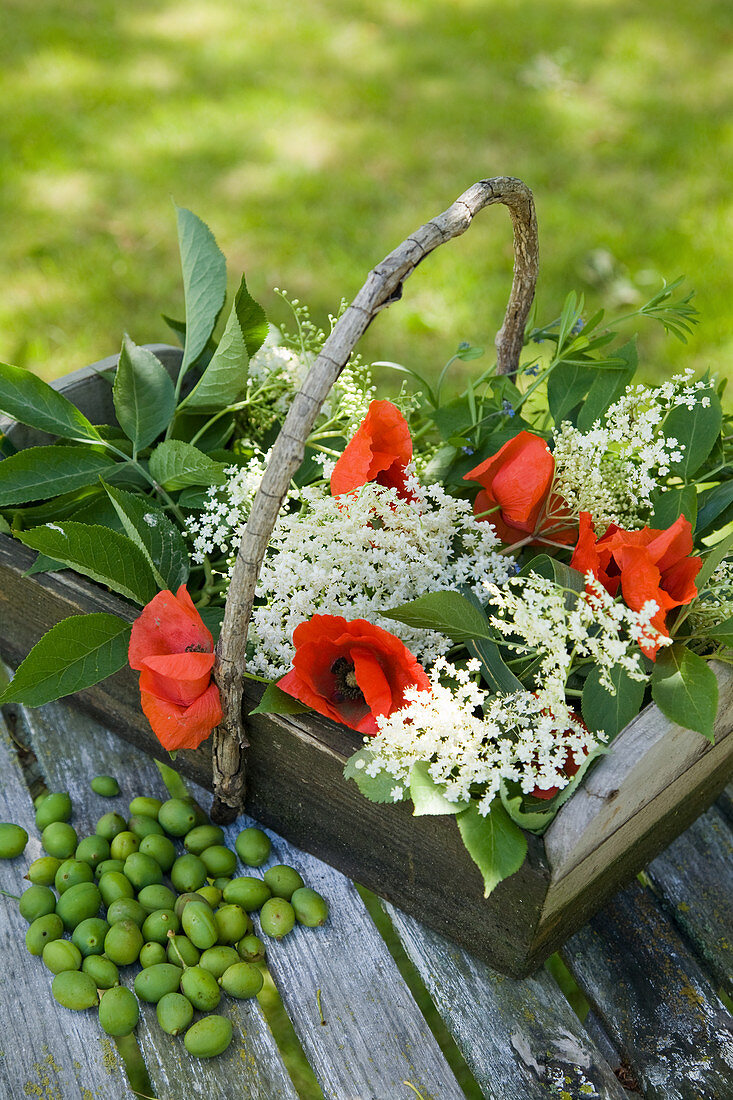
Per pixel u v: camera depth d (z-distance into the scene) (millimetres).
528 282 1225
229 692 1106
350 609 1141
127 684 1213
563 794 1075
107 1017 1104
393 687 1097
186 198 2951
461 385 2359
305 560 1174
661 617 1088
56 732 1256
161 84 3510
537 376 1299
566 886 1090
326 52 3816
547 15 4180
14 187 2951
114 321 2502
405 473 1168
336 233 2838
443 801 1064
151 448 1307
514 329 1258
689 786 1162
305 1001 1130
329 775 1130
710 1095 1113
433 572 1154
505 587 1118
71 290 2576
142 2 4105
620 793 1074
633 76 3734
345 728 1123
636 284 2676
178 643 1116
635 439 1172
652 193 3057
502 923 1111
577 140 3324
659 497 1188
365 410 1272
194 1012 1118
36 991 1127
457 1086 1101
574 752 1101
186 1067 1103
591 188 3074
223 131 3273
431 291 2613
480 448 1259
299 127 3328
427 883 1137
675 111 3518
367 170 3119
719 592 1167
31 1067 1099
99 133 3221
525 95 3578
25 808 1216
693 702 1085
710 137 3359
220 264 1266
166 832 1190
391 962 1146
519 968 1128
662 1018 1145
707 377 1227
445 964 1148
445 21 4098
